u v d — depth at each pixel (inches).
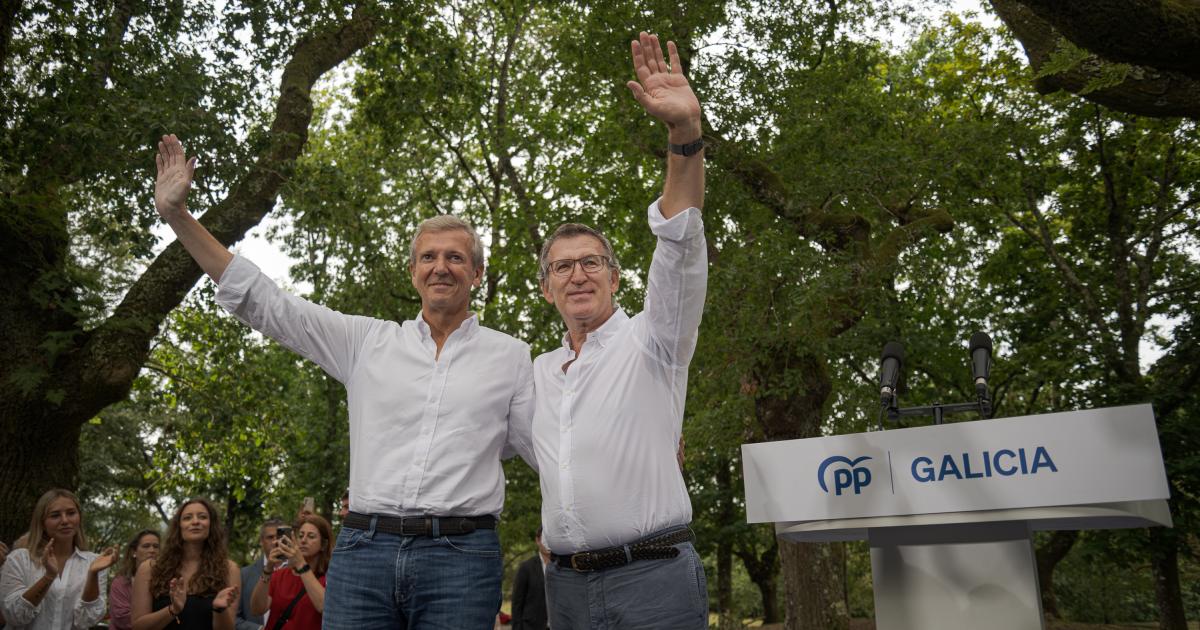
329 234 445.4
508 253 577.0
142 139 316.8
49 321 345.1
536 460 101.8
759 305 410.6
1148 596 847.7
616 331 93.0
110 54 341.1
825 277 378.0
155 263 361.4
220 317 450.0
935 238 484.1
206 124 342.6
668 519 86.0
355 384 100.9
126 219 357.7
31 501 326.0
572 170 558.9
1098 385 544.4
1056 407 646.5
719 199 447.8
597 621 85.3
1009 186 548.1
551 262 97.1
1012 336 673.0
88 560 204.1
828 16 478.3
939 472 141.4
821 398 451.8
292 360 671.8
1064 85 238.5
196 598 180.5
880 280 414.9
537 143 597.6
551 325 565.3
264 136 367.6
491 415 97.5
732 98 444.1
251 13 385.4
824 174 429.1
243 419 482.6
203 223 358.0
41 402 327.9
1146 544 498.9
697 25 448.1
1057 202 679.1
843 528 152.7
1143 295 602.9
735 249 437.7
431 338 101.5
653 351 89.3
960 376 662.5
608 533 84.9
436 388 97.0
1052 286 668.1
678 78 81.9
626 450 86.7
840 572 447.8
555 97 520.7
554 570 90.2
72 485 344.5
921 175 443.8
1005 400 761.6
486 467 96.4
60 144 326.6
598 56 475.5
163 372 479.8
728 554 858.1
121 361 339.6
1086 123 608.7
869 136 473.4
